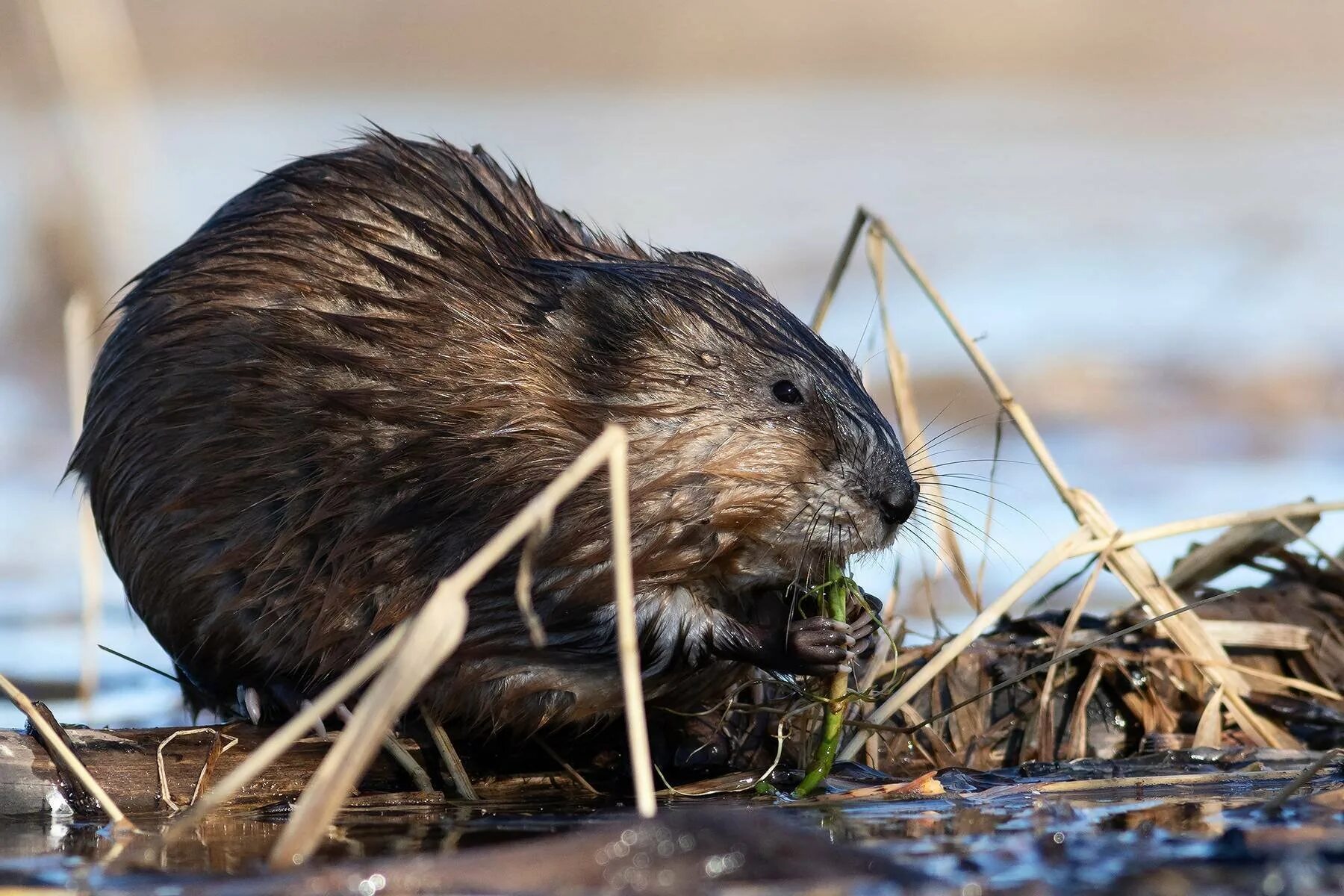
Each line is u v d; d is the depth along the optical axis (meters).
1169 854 7.01
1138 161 36.78
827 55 52.00
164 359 9.78
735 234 28.91
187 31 49.50
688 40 52.62
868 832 7.61
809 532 9.29
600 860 6.60
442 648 6.58
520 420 9.23
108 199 24.36
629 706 7.04
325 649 9.35
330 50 50.47
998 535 14.57
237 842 7.75
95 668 11.88
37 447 19.34
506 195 10.59
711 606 9.59
